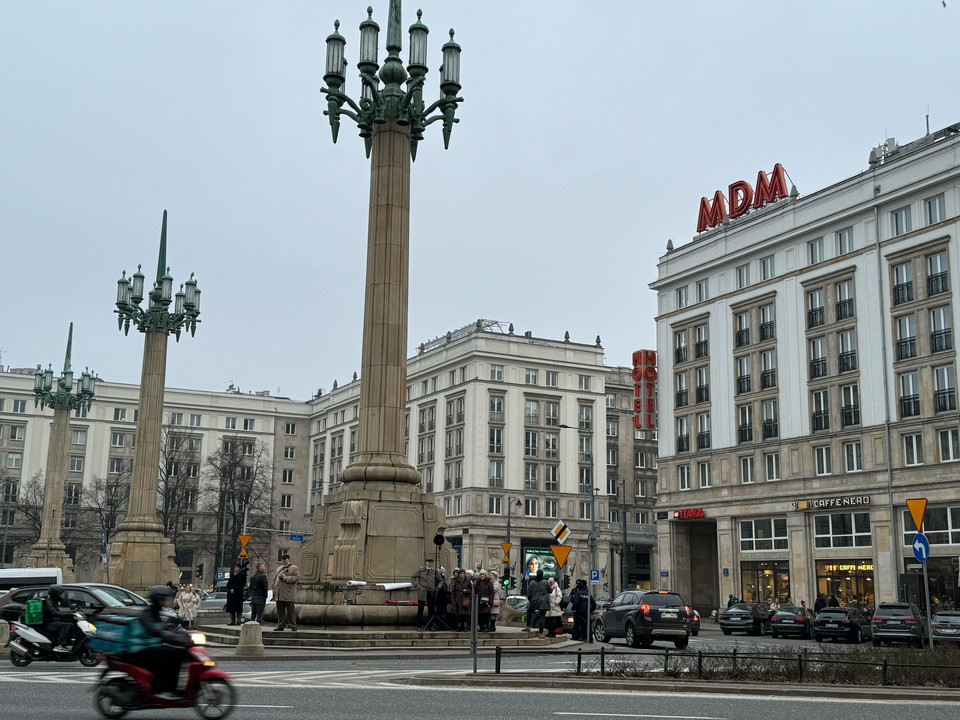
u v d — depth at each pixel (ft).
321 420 386.73
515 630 85.66
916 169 168.04
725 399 203.92
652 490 339.57
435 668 60.49
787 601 184.34
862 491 171.12
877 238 173.58
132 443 364.38
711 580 213.46
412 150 90.27
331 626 76.95
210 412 376.48
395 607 78.43
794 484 184.34
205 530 352.90
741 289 202.49
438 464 295.89
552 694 45.98
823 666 55.11
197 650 35.81
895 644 112.78
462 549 275.59
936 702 46.26
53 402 186.19
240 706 38.55
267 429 386.93
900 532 164.66
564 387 296.71
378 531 81.66
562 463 291.17
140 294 141.08
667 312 223.30
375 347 86.33
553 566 280.72
